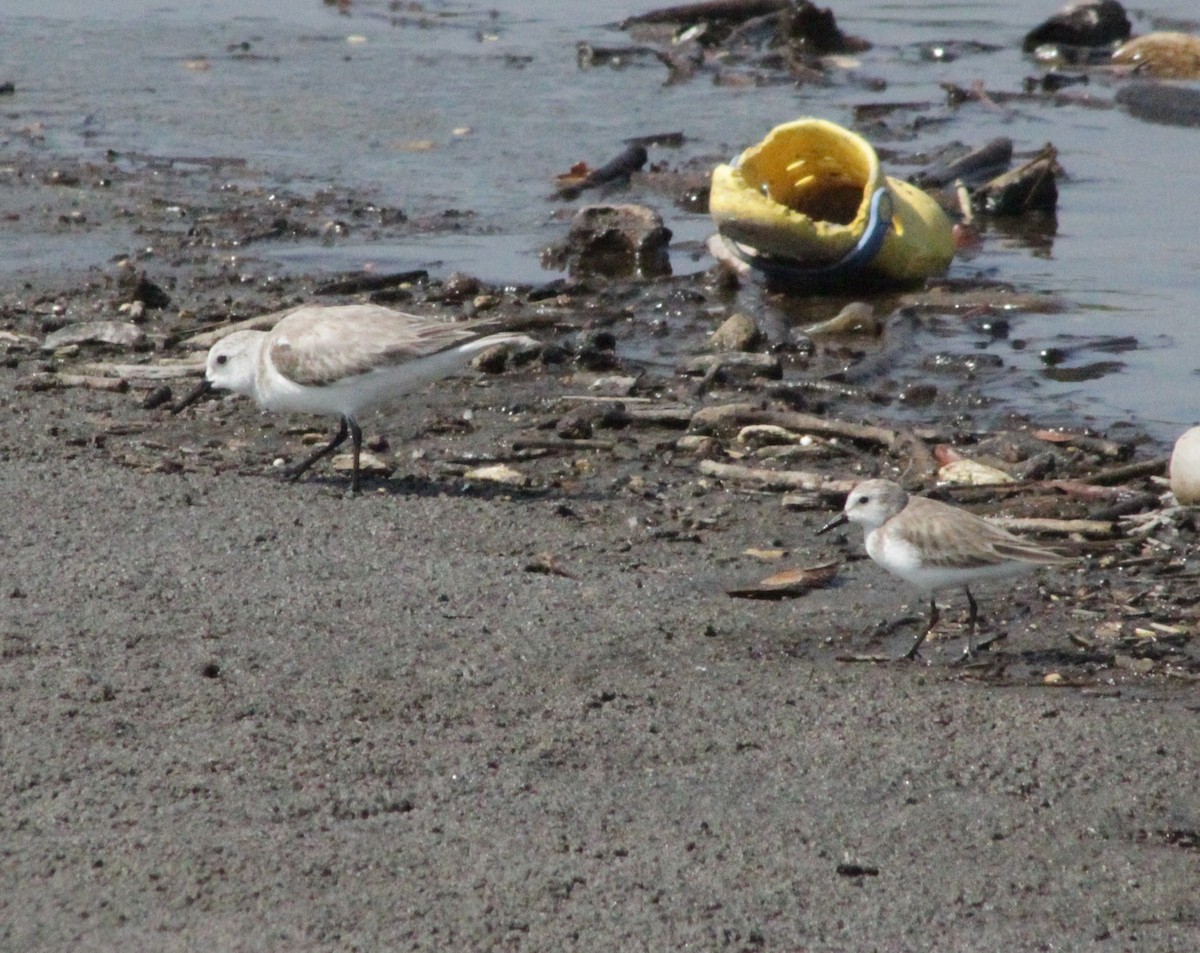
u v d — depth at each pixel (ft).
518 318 60.59
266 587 38.01
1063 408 53.72
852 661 35.76
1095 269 68.13
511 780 29.73
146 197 76.02
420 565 39.93
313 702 32.42
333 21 114.11
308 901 25.82
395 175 80.43
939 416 53.36
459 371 56.03
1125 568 40.81
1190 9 110.22
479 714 32.27
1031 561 35.29
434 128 88.28
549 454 49.26
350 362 44.60
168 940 24.89
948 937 25.49
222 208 74.74
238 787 29.12
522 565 40.34
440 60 102.89
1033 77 97.04
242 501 44.09
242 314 60.95
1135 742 31.55
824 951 25.07
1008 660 35.91
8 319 60.18
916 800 29.45
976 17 113.29
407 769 30.01
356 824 28.09
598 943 25.03
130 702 32.12
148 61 102.06
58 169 79.87
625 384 54.29
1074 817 28.96
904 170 80.74
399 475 47.44
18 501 43.06
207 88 96.02
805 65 100.58
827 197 69.00
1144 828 28.68
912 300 64.69
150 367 55.11
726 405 51.39
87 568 38.68
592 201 77.05
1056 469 47.70
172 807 28.40
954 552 35.27
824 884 26.78
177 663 33.88
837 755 30.96
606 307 63.16
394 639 35.47
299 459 48.55
